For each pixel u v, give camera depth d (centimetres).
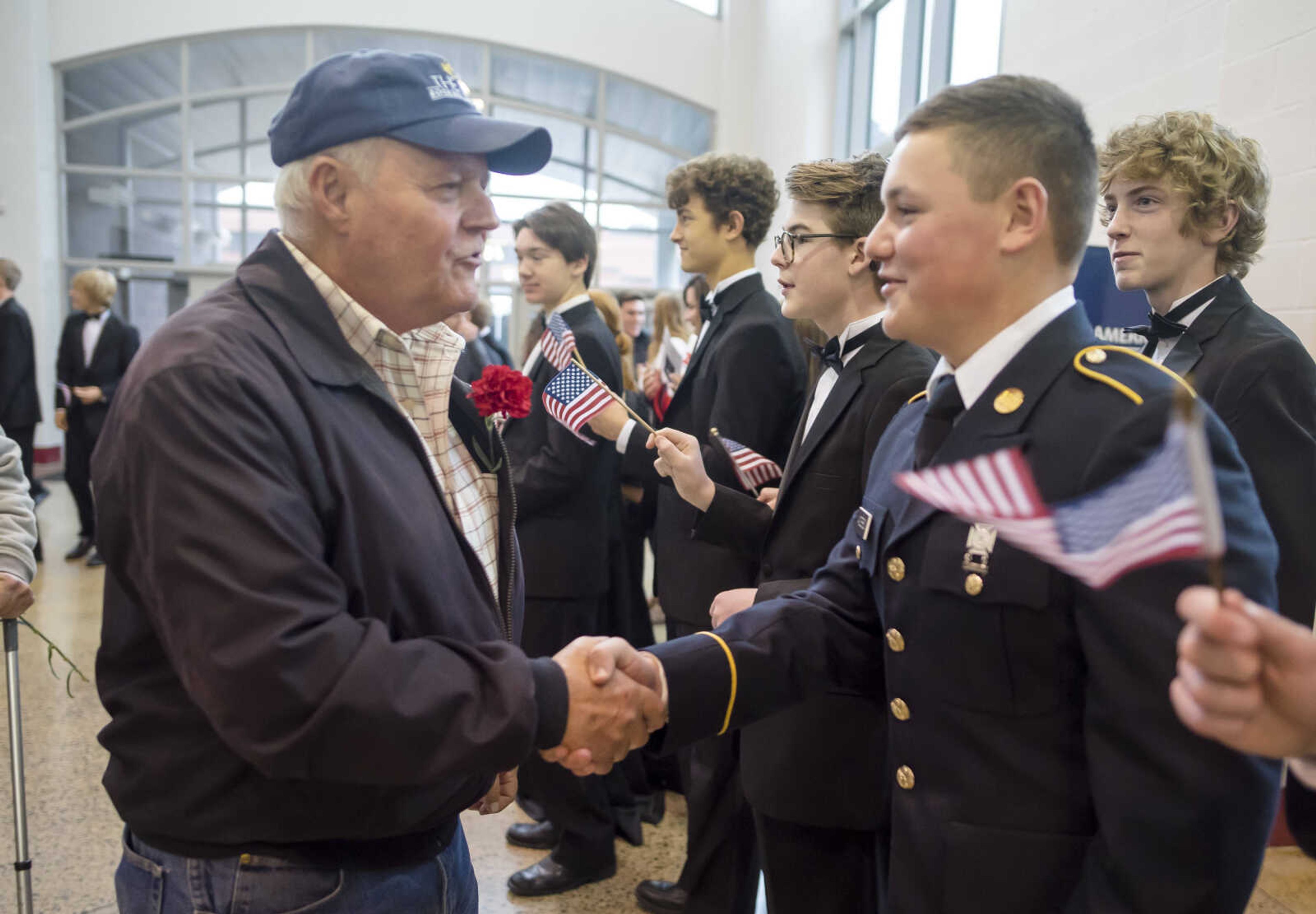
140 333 893
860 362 147
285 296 96
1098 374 85
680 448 171
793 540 149
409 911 98
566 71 970
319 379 92
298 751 78
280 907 90
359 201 96
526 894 217
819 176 153
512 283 985
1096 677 80
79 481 525
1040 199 86
